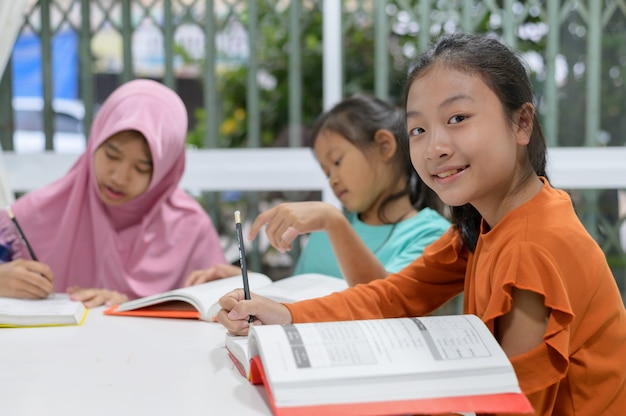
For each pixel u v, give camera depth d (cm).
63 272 159
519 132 85
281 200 228
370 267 118
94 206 158
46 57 222
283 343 69
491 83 81
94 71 225
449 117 81
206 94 225
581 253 79
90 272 162
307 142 229
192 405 69
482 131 80
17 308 111
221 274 137
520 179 86
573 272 78
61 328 105
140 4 221
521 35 216
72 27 223
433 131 82
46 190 162
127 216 163
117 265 157
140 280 159
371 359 68
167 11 221
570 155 209
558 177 206
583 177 206
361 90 224
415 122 85
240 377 78
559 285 74
